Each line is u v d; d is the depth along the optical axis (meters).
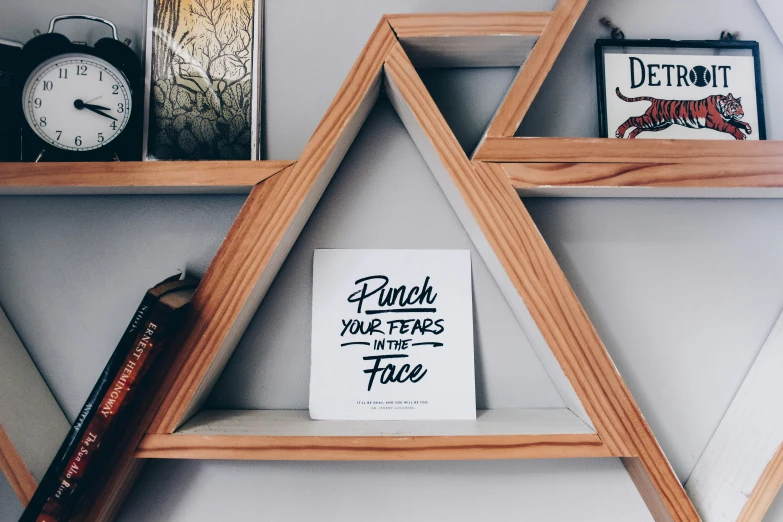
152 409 0.50
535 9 0.62
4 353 0.58
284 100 0.62
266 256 0.50
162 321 0.48
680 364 0.62
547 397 0.62
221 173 0.51
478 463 0.61
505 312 0.62
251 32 0.62
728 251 0.63
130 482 0.56
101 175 0.51
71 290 0.61
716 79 0.60
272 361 0.61
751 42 0.60
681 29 0.63
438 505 0.61
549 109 0.62
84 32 0.62
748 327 0.63
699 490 0.58
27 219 0.62
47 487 0.47
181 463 0.60
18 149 0.57
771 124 0.63
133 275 0.62
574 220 0.63
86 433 0.47
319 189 0.57
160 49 0.61
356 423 0.56
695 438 0.62
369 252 0.61
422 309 0.61
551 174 0.51
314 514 0.60
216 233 0.62
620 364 0.62
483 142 0.51
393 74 0.52
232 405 0.61
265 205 0.51
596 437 0.50
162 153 0.60
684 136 0.59
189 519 0.60
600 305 0.62
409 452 0.49
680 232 0.63
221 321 0.50
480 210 0.51
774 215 0.63
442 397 0.59
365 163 0.62
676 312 0.62
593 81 0.62
